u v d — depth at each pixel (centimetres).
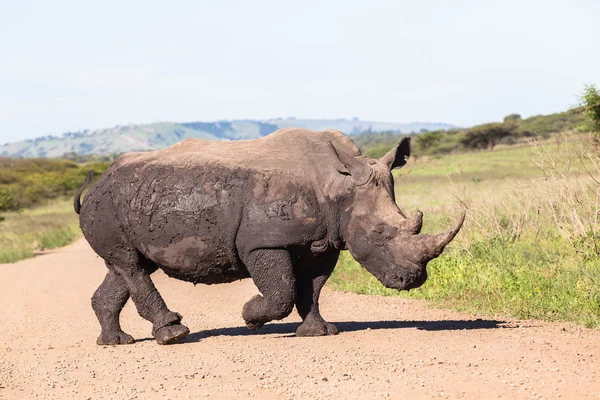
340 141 1797
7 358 1738
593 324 1819
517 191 3147
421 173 10850
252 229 1728
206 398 1277
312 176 1753
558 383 1284
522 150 14262
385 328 1873
